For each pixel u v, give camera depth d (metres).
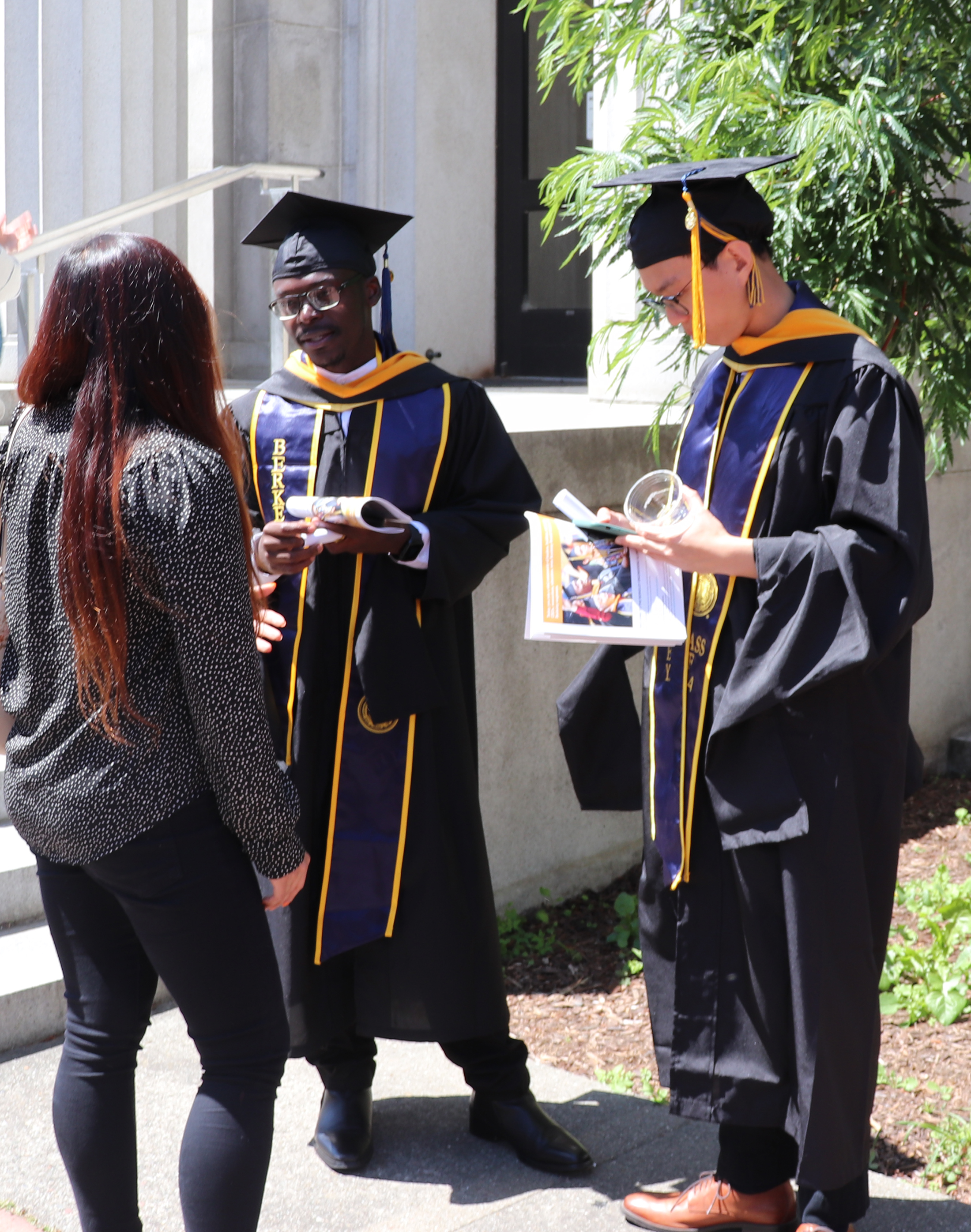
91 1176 1.99
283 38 7.59
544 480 4.07
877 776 2.31
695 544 2.19
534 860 4.30
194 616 1.78
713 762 2.30
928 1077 3.24
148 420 1.87
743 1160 2.48
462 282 7.98
